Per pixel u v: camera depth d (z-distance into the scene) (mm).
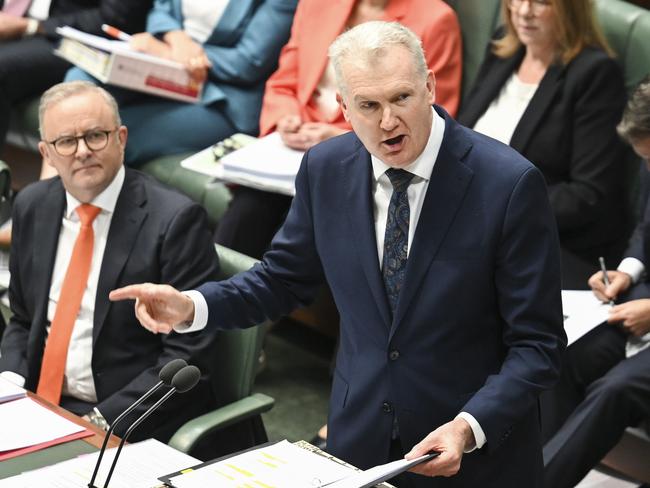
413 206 5688
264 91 12414
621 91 9516
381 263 5809
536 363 5473
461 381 5738
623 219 9781
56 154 7445
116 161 7594
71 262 7641
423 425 5789
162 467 5559
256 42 12086
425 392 5754
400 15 10914
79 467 5535
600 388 7895
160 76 11789
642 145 7727
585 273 9211
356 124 5309
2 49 13062
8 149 13953
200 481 4953
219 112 12391
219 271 7629
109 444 5965
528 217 5473
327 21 11227
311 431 10109
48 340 7637
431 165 5590
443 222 5578
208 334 7332
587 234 9688
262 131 11508
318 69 11266
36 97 13320
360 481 4660
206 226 7641
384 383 5844
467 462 5840
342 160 5891
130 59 11492
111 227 7555
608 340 8328
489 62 10258
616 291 8477
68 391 7703
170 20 12477
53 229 7773
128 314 7461
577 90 9461
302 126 10750
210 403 7508
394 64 5137
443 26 10711
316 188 5957
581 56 9508
